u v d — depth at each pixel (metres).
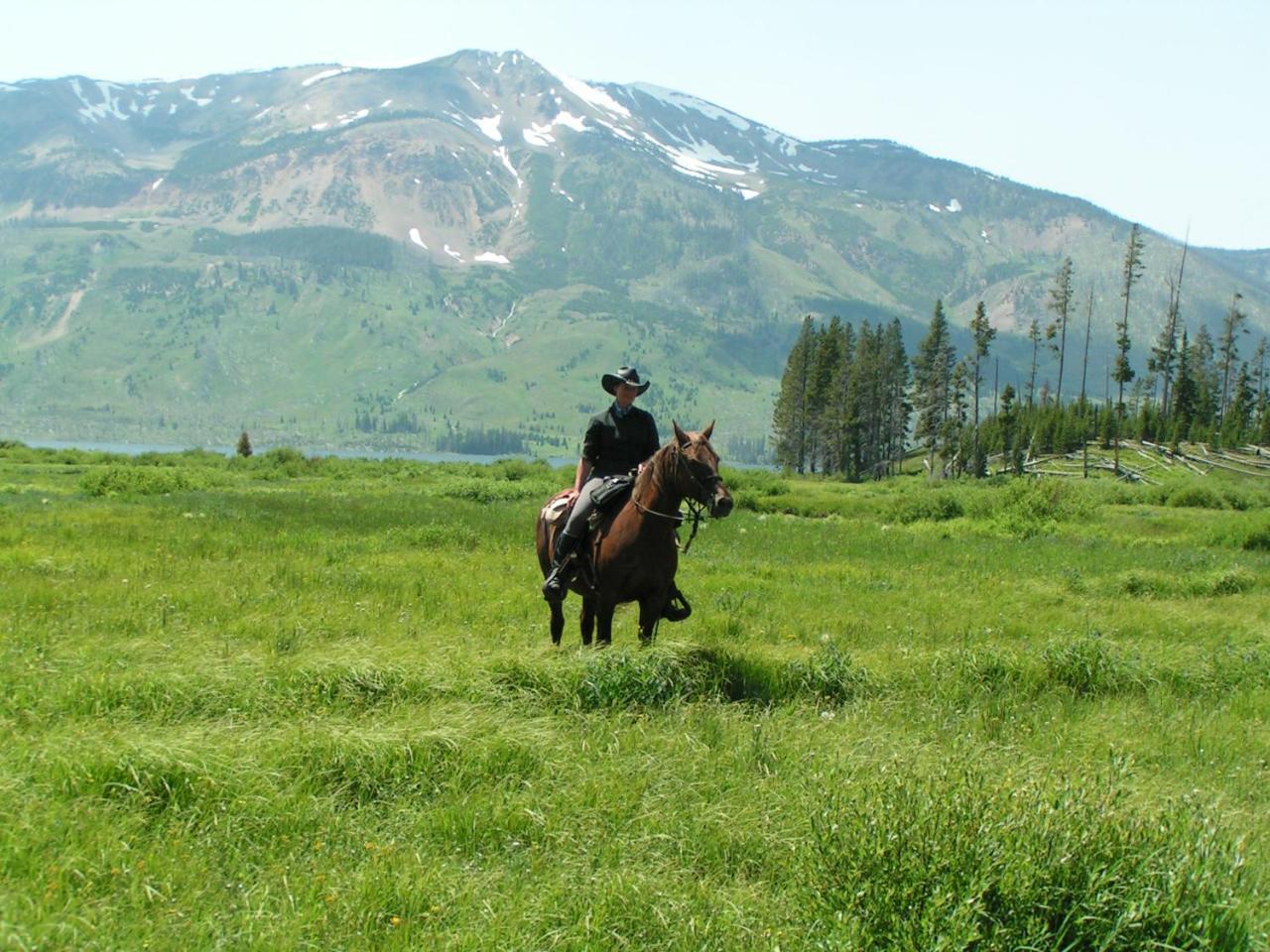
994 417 121.25
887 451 123.94
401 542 21.22
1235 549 30.70
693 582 17.41
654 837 5.85
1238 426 100.06
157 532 21.12
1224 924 4.73
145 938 4.48
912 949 4.62
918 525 36.84
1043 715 9.42
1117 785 6.29
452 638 10.73
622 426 10.95
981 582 19.77
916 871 4.95
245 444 78.19
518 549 20.69
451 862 5.49
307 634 10.88
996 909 4.83
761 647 11.42
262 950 4.47
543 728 7.53
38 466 58.44
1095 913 4.71
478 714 7.57
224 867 5.29
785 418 122.62
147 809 5.89
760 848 5.85
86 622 11.03
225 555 18.12
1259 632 14.64
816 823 5.57
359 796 6.26
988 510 39.25
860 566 21.84
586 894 5.11
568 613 13.79
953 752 7.24
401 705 7.83
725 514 9.44
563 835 5.85
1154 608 16.97
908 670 10.63
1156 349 117.88
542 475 59.56
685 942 4.78
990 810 5.38
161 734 6.78
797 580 18.78
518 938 4.68
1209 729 9.12
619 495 10.41
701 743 7.64
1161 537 33.81
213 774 6.15
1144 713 9.74
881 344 123.81
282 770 6.41
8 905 4.56
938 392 106.81
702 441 9.71
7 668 8.41
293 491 41.81
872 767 6.86
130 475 38.84
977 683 10.40
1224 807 6.84
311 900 4.91
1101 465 91.94
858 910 4.93
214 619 11.69
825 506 45.66
